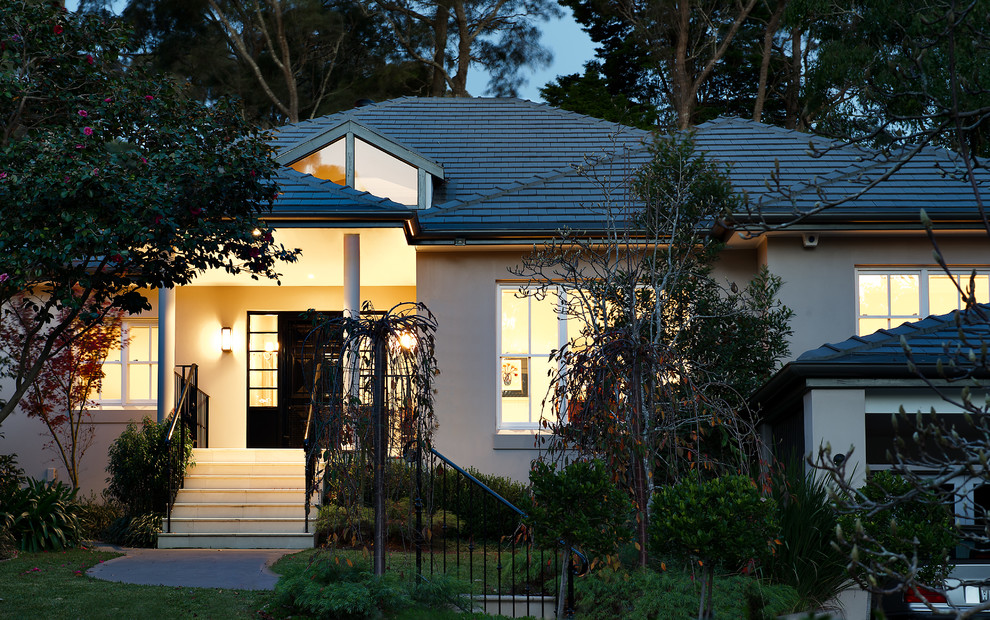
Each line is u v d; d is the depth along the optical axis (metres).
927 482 4.89
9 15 9.25
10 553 11.31
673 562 8.35
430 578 8.75
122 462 13.41
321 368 9.46
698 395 9.12
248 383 16.78
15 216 8.66
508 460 14.02
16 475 13.52
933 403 9.78
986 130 14.58
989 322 4.80
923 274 14.27
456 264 14.48
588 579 8.13
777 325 12.19
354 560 8.98
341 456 8.87
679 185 11.39
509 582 9.50
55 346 14.06
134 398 16.16
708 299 11.88
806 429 10.02
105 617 8.21
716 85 30.02
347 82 29.17
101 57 10.00
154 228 9.12
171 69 26.95
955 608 4.94
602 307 10.94
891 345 9.94
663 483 10.70
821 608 8.58
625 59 30.97
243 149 9.79
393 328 8.95
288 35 28.59
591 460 8.40
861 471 9.60
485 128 17.98
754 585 7.93
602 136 17.56
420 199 15.07
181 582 9.71
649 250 13.73
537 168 16.31
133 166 9.30
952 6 5.93
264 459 14.41
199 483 13.68
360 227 13.21
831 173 15.20
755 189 14.70
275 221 13.03
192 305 16.84
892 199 14.30
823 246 14.20
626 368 8.84
